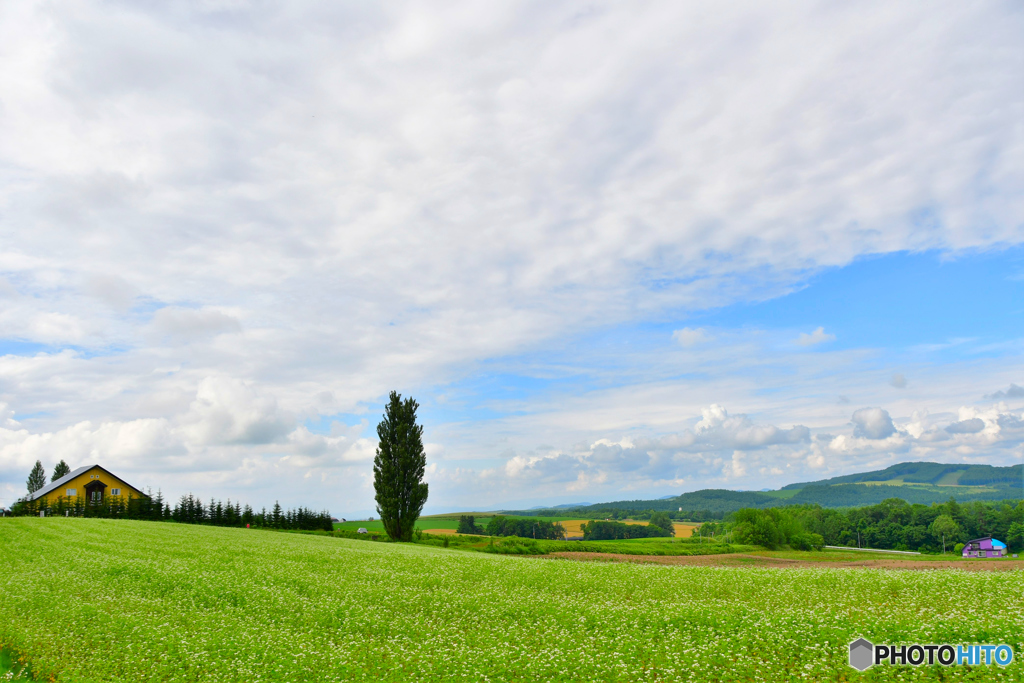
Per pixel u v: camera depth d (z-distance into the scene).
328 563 34.69
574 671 13.95
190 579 27.83
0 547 41.16
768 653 14.42
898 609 18.38
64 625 19.97
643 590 24.53
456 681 13.77
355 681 14.10
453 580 28.42
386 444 72.44
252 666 15.24
